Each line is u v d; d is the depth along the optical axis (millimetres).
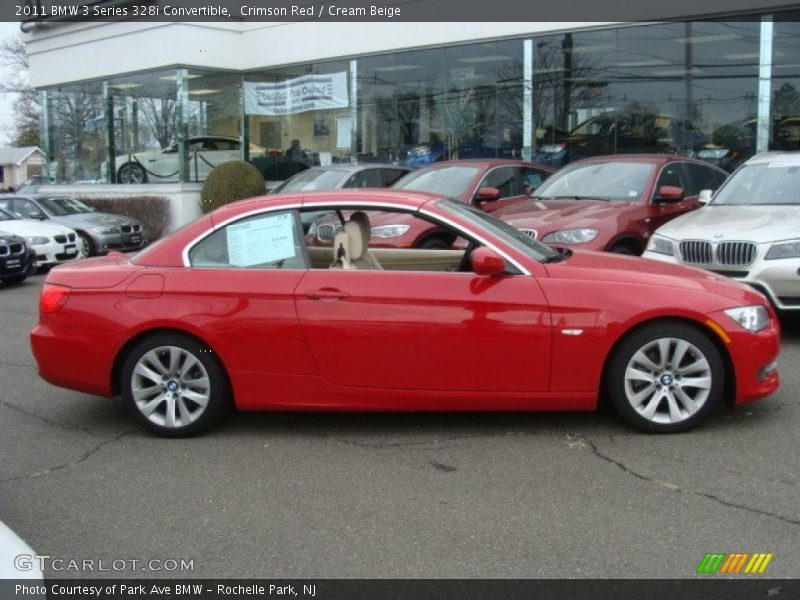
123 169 23547
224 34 21953
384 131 19562
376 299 5223
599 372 5184
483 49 17672
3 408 6359
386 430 5586
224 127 22500
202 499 4555
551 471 4789
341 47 19938
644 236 9461
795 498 4348
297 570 3760
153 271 5508
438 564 3770
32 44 25641
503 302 5152
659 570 3662
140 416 5531
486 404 5277
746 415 5652
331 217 5613
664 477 4656
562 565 3727
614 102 16188
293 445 5355
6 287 13406
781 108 14633
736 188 9211
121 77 23188
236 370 5363
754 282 7473
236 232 5531
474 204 10961
